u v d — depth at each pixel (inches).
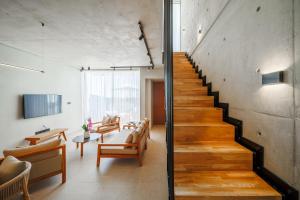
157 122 334.6
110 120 255.1
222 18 100.7
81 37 134.4
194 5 167.9
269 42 59.9
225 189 55.7
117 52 183.2
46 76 205.2
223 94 98.8
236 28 83.8
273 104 58.2
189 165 68.6
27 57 176.4
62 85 237.9
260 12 64.9
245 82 75.7
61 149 117.0
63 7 88.2
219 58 105.0
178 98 109.7
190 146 75.3
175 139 81.2
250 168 67.8
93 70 290.7
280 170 55.1
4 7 87.3
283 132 53.9
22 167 76.1
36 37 133.3
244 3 76.4
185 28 218.2
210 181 60.8
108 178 113.0
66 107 246.2
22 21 104.3
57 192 97.0
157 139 216.5
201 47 144.3
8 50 154.6
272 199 52.2
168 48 43.1
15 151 91.7
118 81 295.4
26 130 171.9
